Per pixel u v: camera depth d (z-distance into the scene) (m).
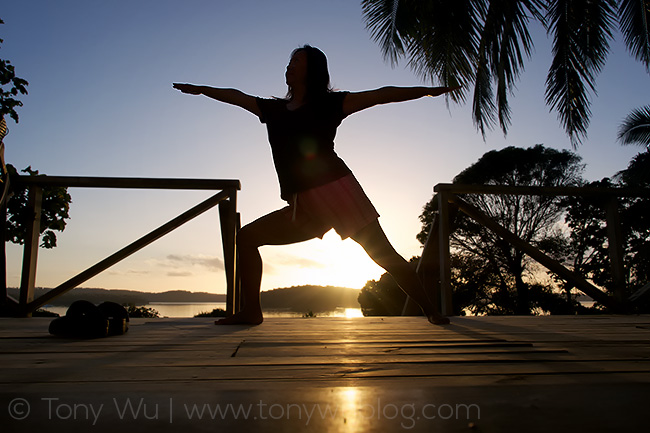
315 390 0.79
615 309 3.69
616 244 3.82
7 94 5.49
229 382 0.98
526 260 16.86
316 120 2.02
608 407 0.67
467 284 17.38
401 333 2.11
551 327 2.46
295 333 2.10
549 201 16.70
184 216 3.24
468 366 1.21
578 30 6.57
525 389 0.79
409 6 6.80
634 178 11.09
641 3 6.19
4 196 3.12
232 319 2.56
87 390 0.83
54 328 1.87
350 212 2.07
